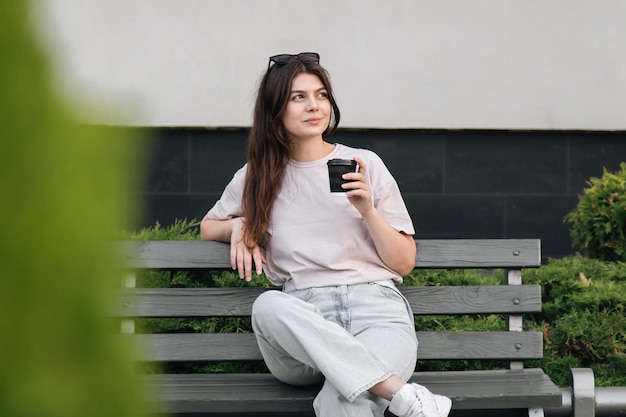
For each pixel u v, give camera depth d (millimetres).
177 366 4891
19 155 1372
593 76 8859
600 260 6723
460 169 8891
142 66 8578
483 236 8914
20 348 1366
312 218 4180
